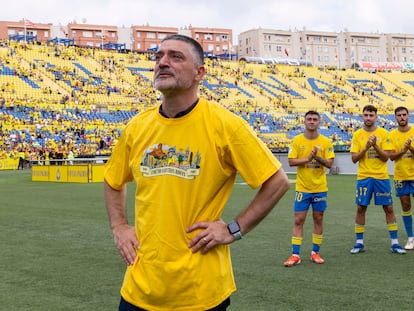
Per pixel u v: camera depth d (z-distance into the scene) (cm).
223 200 272
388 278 593
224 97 5497
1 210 1312
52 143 3916
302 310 479
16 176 2892
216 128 265
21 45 5388
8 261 712
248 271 638
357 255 728
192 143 264
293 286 564
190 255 261
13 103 4181
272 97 5825
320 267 656
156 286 262
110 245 828
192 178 261
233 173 275
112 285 580
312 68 7194
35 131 3994
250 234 911
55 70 5084
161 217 262
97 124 4347
